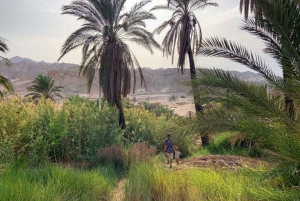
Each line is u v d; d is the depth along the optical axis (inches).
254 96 197.6
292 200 146.3
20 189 169.2
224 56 212.1
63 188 205.5
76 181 228.2
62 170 250.4
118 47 645.9
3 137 371.6
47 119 432.8
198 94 214.4
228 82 202.7
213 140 579.2
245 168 221.6
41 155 376.8
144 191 205.6
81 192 214.1
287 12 174.1
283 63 187.0
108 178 296.2
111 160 389.4
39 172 244.5
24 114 424.5
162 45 652.1
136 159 374.6
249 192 167.0
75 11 625.3
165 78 6304.1
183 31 609.0
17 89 5108.3
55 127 418.9
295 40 176.2
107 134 499.5
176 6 618.5
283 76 199.6
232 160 335.3
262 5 181.9
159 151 615.5
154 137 633.0
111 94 637.9
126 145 567.5
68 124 473.7
